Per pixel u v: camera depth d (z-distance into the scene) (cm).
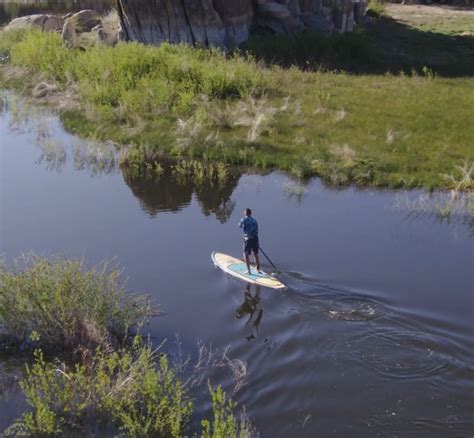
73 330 1128
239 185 1934
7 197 1823
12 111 2612
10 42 3772
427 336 1166
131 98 2544
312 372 1080
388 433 951
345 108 2575
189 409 990
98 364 1048
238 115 2434
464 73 3259
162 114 2488
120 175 2016
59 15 4816
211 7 3356
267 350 1142
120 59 2931
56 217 1695
